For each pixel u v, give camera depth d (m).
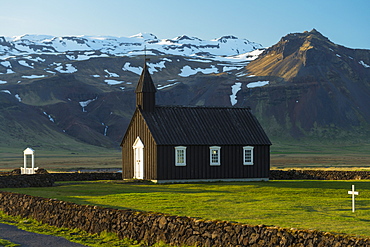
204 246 27.14
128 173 76.50
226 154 72.44
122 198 47.31
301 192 52.16
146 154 71.25
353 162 183.38
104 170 137.12
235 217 34.91
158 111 73.62
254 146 73.94
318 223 32.12
